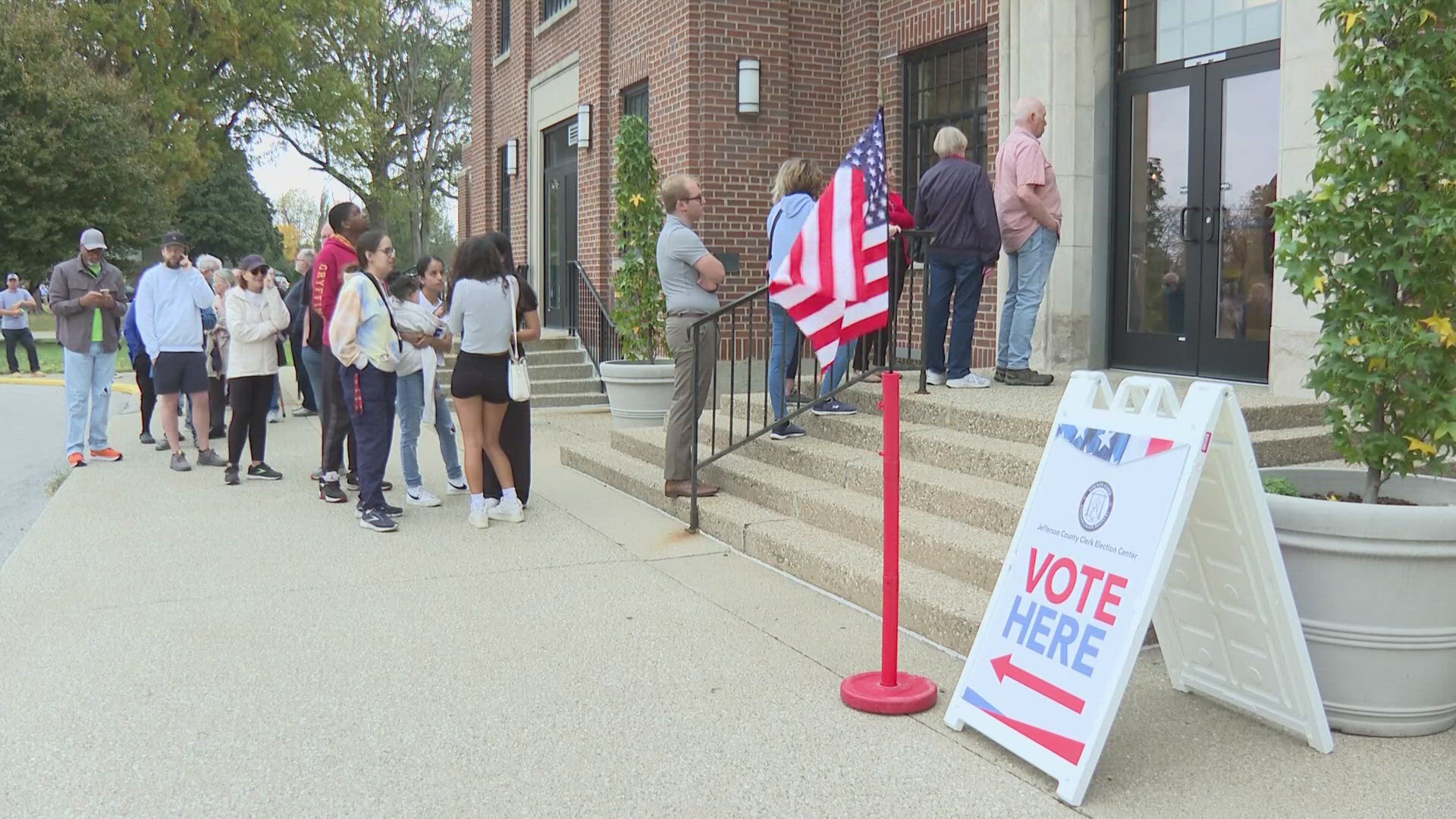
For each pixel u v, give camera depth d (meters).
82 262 9.07
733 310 6.43
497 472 6.76
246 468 8.82
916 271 9.91
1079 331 8.39
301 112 39.50
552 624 4.82
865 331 4.93
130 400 15.05
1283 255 3.91
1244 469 3.34
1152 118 8.02
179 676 4.22
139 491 7.88
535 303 6.94
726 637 4.64
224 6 33.62
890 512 3.89
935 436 6.03
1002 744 3.44
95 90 29.88
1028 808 3.14
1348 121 3.73
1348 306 3.85
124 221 31.00
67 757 3.52
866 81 11.12
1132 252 8.25
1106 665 3.23
